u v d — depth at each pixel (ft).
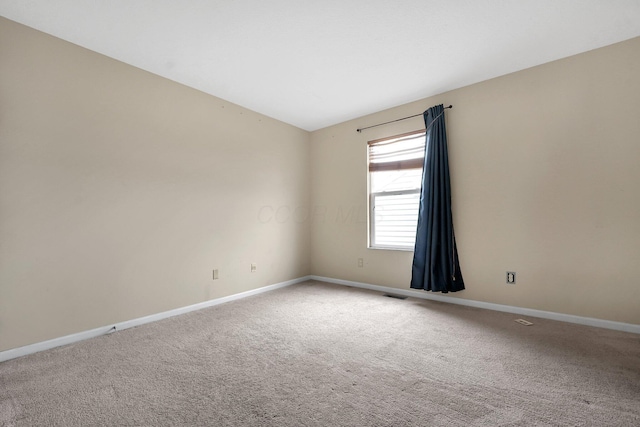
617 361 5.83
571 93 8.04
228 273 10.69
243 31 6.95
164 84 9.07
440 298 10.36
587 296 7.82
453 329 7.68
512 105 8.96
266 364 5.89
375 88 10.02
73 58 7.27
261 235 12.05
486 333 7.39
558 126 8.23
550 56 8.10
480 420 4.16
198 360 6.08
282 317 8.79
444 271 9.79
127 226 8.13
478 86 9.59
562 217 8.17
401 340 7.03
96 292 7.51
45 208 6.77
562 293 8.17
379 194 12.30
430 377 5.35
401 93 10.42
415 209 11.25
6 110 6.29
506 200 9.05
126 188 8.13
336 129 13.57
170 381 5.28
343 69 8.76
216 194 10.41
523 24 6.74
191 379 5.34
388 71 8.89
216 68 8.63
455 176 10.02
